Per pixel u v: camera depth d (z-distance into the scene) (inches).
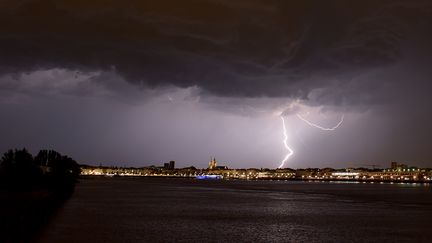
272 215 2856.8
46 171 4645.7
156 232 1996.8
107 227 2133.4
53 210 2878.9
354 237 1920.5
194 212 3016.7
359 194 6353.3
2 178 3083.2
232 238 1862.7
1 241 1509.6
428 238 1897.1
